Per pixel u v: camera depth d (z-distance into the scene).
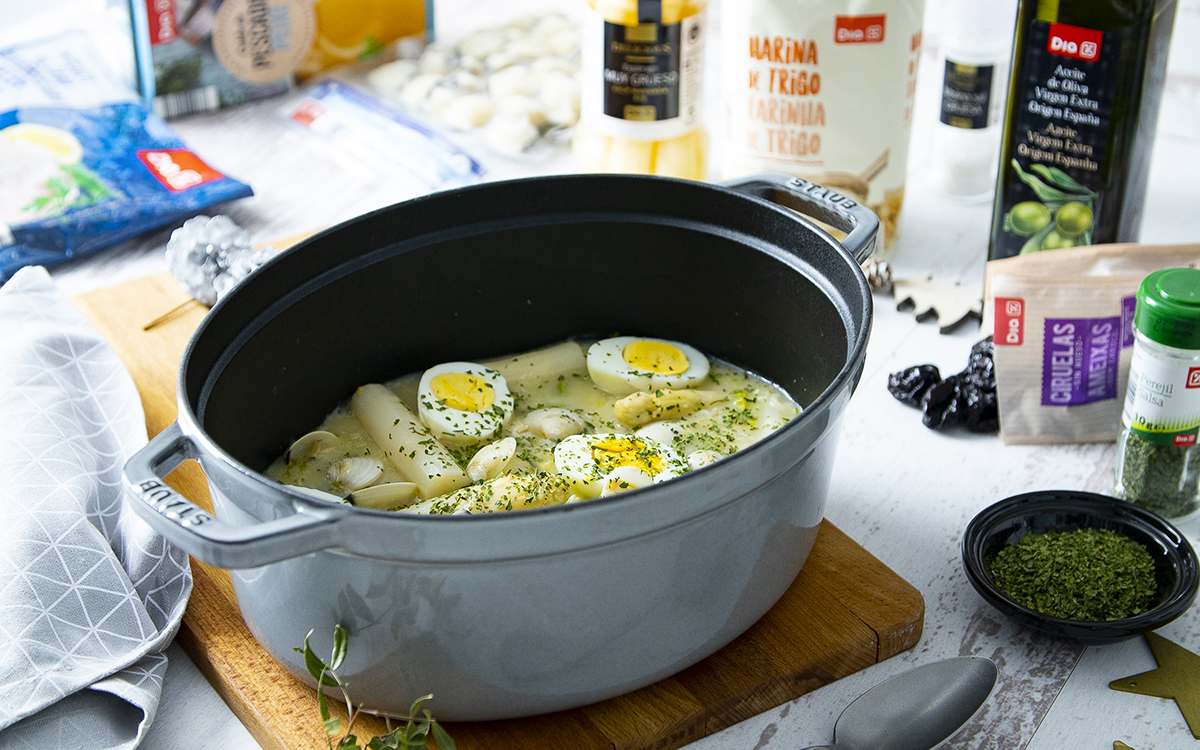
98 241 0.95
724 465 0.56
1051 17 0.79
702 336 0.79
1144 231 0.92
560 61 1.10
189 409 0.59
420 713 0.61
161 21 1.05
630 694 0.64
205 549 0.54
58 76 1.04
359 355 0.76
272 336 0.70
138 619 0.66
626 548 0.57
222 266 0.85
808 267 0.71
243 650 0.66
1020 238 0.85
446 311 0.77
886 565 0.70
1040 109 0.81
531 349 0.80
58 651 0.64
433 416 0.76
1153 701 0.65
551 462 0.74
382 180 1.02
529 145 1.04
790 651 0.66
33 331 0.79
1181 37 1.03
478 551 0.55
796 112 0.87
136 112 1.03
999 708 0.65
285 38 1.11
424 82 1.10
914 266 0.92
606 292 0.79
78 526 0.67
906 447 0.79
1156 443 0.71
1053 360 0.77
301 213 0.98
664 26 0.90
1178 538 0.68
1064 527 0.71
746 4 0.85
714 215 0.74
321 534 0.55
